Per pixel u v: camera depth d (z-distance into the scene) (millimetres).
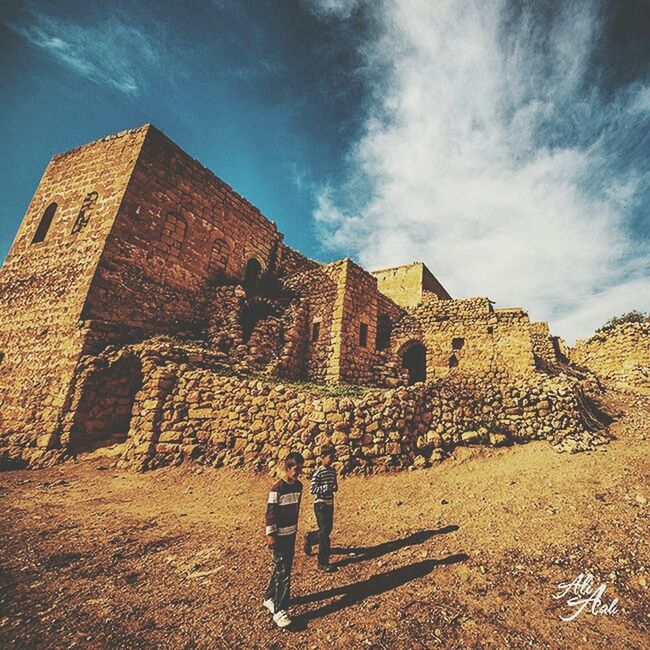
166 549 4586
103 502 6289
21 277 13336
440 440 7598
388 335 16922
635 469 6074
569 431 7766
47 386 10234
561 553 4047
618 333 17266
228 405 8516
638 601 3230
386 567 4008
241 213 17625
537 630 2945
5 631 2949
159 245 13383
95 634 2961
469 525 4902
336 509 5719
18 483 7242
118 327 11375
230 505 6137
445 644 2809
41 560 4195
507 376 13695
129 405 10336
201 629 3047
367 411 7391
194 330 14031
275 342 13734
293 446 7414
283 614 3055
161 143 13969
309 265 22359
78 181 14062
